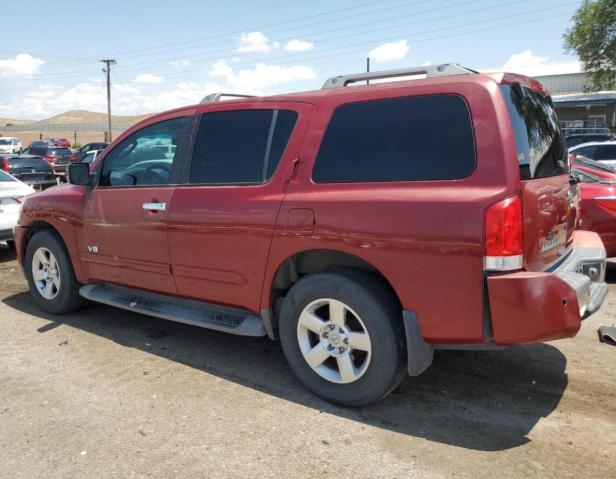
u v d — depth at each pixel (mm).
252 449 2986
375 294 3160
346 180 3268
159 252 4180
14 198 7746
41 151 27031
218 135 3961
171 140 4234
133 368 4059
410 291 3002
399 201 3004
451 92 3020
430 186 2959
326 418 3301
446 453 2920
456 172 2908
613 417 3258
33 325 5027
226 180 3828
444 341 2986
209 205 3814
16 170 17203
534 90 3465
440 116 3029
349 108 3371
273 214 3480
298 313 3488
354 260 3326
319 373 3473
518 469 2770
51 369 4047
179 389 3705
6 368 4074
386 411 3371
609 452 2910
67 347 4477
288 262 3529
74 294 5141
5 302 5777
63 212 4891
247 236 3617
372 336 3176
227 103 3986
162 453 2961
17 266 7617
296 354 3557
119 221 4414
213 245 3816
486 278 2801
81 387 3746
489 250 2764
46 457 2941
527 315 2754
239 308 3842
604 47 30141
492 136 2842
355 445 3012
